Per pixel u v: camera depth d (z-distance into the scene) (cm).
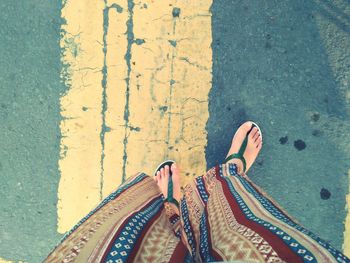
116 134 202
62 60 199
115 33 198
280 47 195
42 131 203
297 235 99
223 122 199
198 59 197
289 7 193
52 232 207
